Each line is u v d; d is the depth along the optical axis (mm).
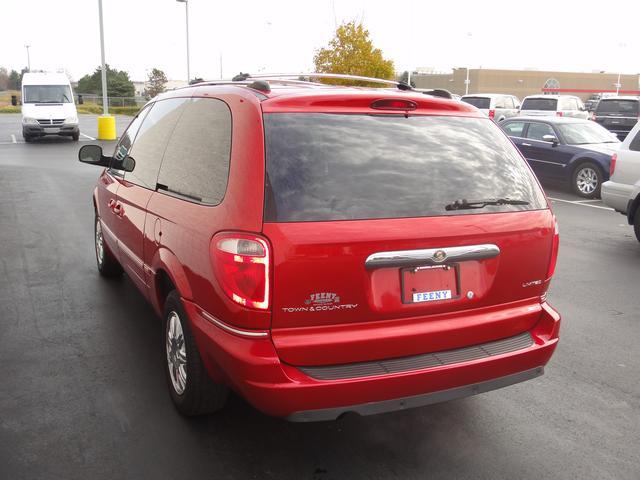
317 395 2809
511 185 3305
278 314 2789
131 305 5547
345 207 2863
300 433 3533
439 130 3273
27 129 23453
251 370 2791
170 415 3691
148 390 3986
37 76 25047
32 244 7836
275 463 3238
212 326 3031
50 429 3504
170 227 3492
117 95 73000
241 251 2783
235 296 2809
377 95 3176
